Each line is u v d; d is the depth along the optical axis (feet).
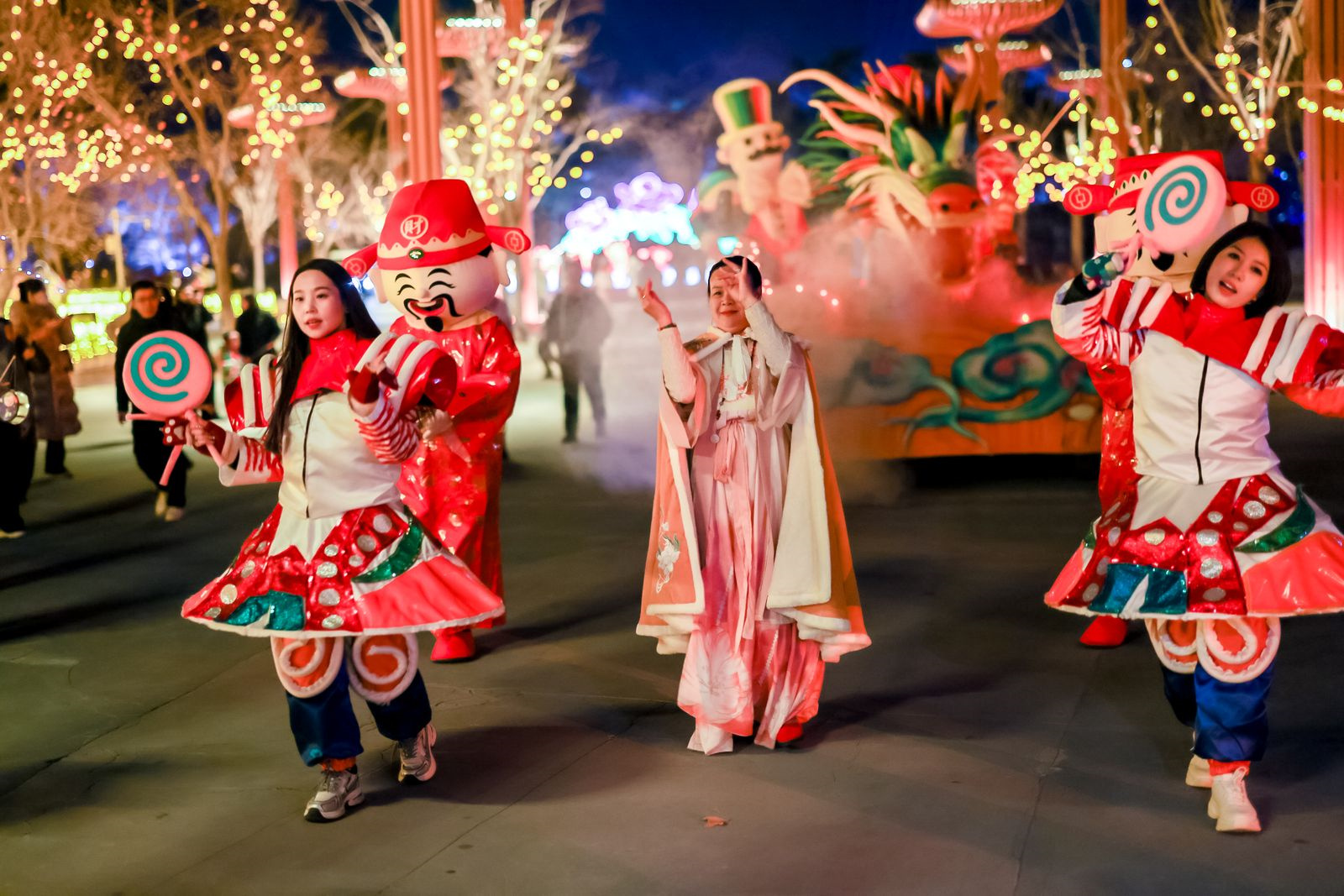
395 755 16.78
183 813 15.19
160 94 99.50
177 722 18.47
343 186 130.31
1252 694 13.62
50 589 26.61
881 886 12.71
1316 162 58.23
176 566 28.45
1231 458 13.89
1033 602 23.11
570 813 14.76
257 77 93.76
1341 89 56.54
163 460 33.68
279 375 14.79
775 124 66.08
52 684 20.36
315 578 14.10
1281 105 103.09
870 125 59.52
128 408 33.42
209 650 22.04
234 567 14.62
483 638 22.18
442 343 20.71
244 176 123.03
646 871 13.23
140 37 88.58
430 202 20.18
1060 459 36.09
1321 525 13.65
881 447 33.94
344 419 14.34
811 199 65.87
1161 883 12.58
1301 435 40.32
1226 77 84.33
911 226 58.85
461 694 19.29
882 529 29.43
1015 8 60.44
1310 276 58.95
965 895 12.46
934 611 22.74
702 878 13.01
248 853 13.98
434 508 21.34
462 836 14.24
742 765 16.11
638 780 15.70
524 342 91.81
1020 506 31.58
